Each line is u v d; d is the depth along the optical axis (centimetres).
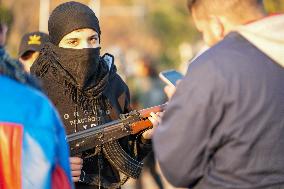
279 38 755
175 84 944
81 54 944
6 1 3462
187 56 6444
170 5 9600
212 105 741
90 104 969
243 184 750
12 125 688
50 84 962
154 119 972
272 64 758
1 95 695
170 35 9344
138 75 2675
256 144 750
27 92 702
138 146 1005
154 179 1739
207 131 745
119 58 2830
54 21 962
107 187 972
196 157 748
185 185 765
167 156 752
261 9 776
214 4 773
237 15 770
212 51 762
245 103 745
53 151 693
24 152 687
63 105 959
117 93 1008
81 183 959
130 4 10938
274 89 754
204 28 793
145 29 11319
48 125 696
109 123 955
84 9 961
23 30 3891
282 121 757
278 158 757
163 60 9050
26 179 686
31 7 4209
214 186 755
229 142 749
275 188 754
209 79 743
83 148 936
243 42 763
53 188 695
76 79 954
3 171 688
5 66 704
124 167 970
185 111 744
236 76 745
